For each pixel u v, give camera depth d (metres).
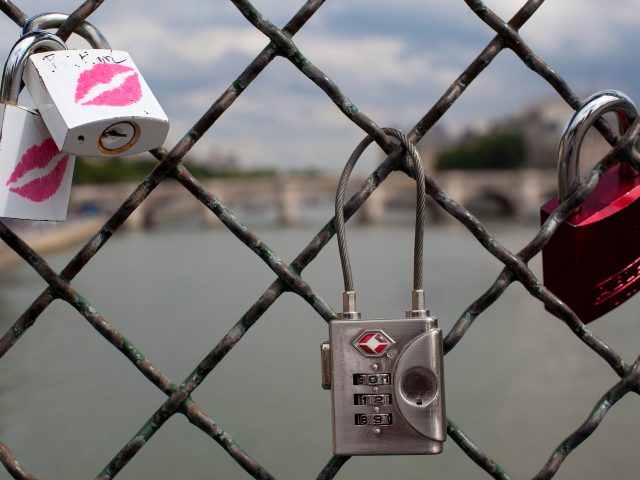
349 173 1.68
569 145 1.81
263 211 109.81
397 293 36.62
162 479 14.47
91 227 71.00
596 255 1.88
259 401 18.77
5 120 1.55
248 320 1.73
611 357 1.87
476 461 1.81
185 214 121.94
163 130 1.53
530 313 32.22
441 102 1.71
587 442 15.93
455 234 74.50
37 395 19.94
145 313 33.53
